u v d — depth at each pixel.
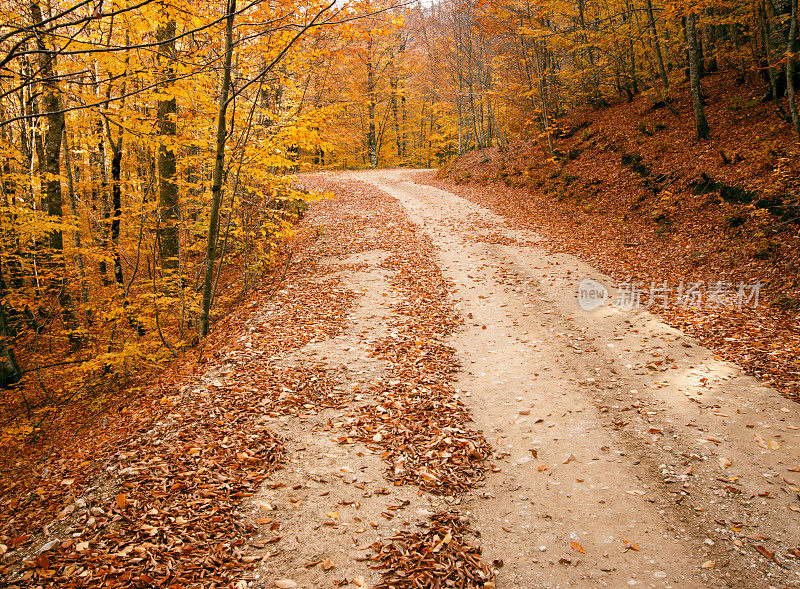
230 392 6.51
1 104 10.81
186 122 8.97
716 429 5.73
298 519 4.43
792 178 10.99
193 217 12.74
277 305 10.30
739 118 14.57
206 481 4.80
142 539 4.02
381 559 3.99
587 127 21.03
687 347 7.88
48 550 3.89
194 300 10.77
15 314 10.73
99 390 9.06
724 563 3.93
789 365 6.84
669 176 14.55
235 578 3.73
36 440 7.63
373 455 5.45
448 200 21.41
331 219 18.52
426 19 29.84
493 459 5.55
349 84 21.41
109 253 10.00
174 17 6.00
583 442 5.78
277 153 9.38
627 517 4.54
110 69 6.09
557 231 15.30
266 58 8.71
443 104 30.94
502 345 8.70
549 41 19.59
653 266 11.53
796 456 5.10
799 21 12.91
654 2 17.52
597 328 9.01
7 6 6.85
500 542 4.27
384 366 7.66
